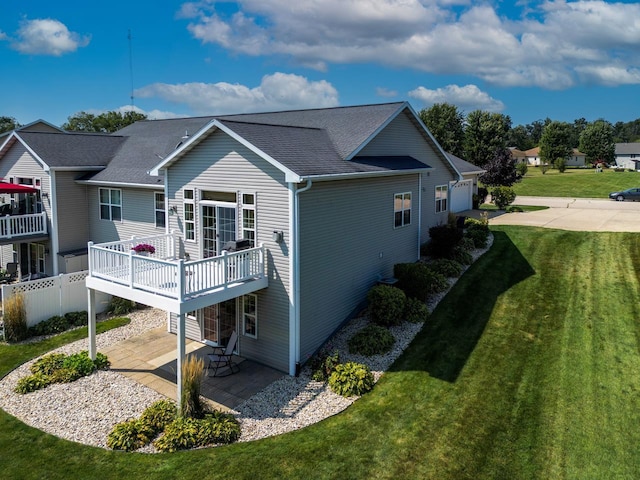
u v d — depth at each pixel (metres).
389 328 14.40
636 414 10.12
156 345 14.55
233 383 12.05
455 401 10.73
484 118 60.38
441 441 9.41
